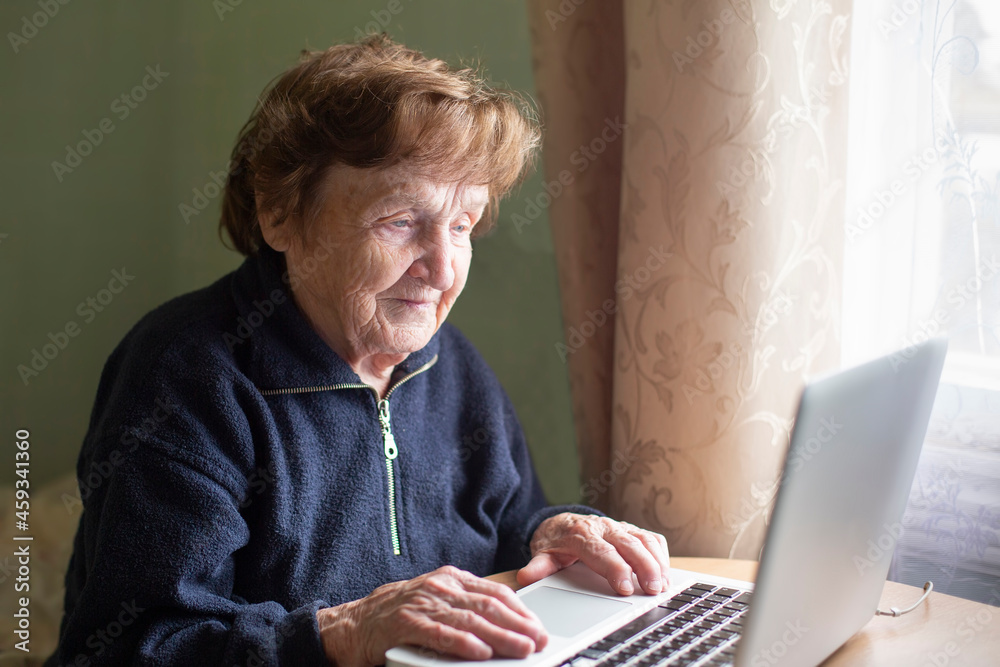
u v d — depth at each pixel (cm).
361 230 91
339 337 100
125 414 87
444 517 106
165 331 94
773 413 107
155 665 77
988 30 94
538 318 162
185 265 196
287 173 92
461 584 77
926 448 102
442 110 88
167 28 187
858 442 62
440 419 110
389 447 101
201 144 190
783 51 100
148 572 80
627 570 87
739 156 102
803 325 106
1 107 185
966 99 96
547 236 158
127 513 82
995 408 98
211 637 79
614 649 71
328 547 94
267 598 92
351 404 99
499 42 160
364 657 75
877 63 104
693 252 106
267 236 97
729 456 108
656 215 109
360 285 93
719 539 110
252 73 185
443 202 92
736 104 101
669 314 110
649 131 109
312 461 95
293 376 94
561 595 85
